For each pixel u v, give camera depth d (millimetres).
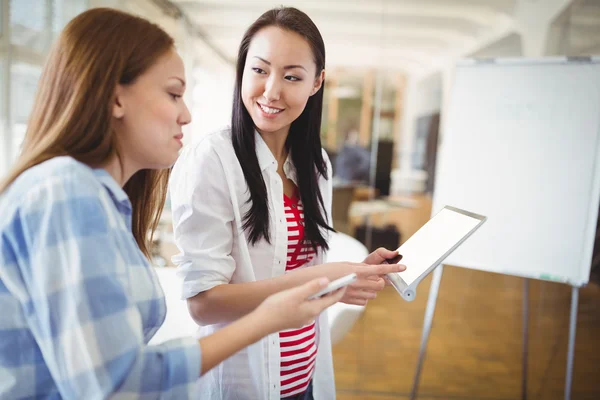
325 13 3465
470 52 3369
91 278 480
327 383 1128
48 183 494
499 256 1874
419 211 4133
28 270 493
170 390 532
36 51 2535
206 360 560
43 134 559
